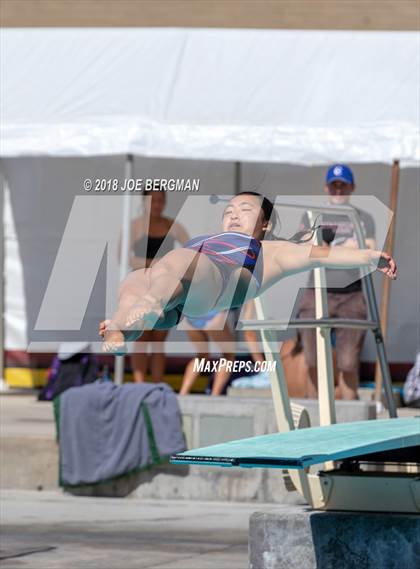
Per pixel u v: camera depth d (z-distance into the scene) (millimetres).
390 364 53406
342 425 22297
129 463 37469
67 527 32344
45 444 39000
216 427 37156
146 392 37531
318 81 45375
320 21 53250
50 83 47031
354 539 20297
